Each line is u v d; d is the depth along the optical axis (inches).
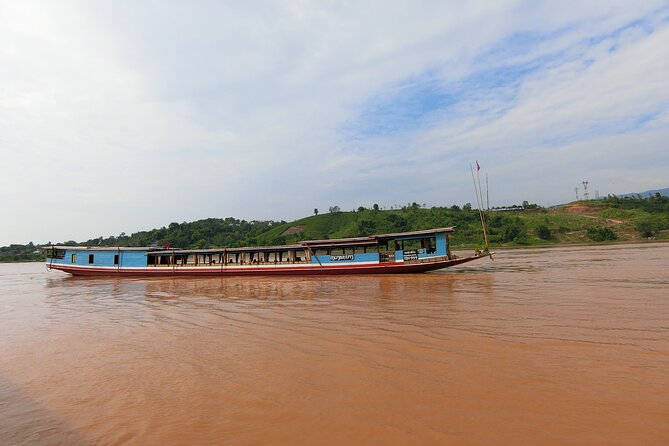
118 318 811.4
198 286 1416.1
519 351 452.4
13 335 684.7
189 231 5723.4
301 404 340.2
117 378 435.5
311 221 5895.7
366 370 414.3
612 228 4517.7
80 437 305.7
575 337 499.2
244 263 1793.8
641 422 283.1
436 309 735.7
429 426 289.6
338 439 278.8
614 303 711.7
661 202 5487.2
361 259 1581.0
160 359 498.0
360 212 6008.9
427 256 1501.0
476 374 387.9
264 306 877.2
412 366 419.5
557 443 260.2
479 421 293.7
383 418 306.2
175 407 350.3
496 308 713.6
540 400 324.5
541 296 826.2
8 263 5359.3
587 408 307.6
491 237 4279.0
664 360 405.7
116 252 1972.2
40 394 399.9
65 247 2050.9
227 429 304.8
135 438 299.0
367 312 740.0
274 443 279.9
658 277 1056.2
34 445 296.2
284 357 474.9
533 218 5068.9
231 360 476.4
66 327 737.6
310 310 793.6
